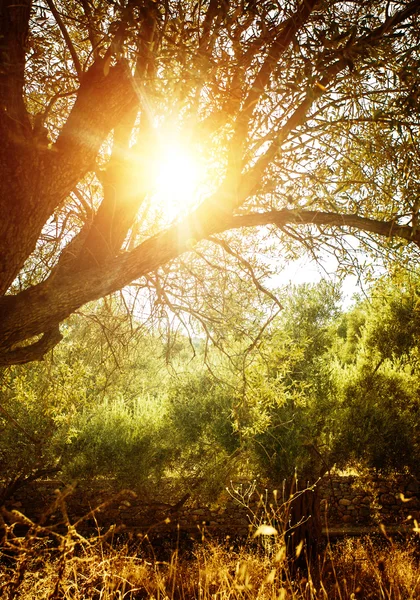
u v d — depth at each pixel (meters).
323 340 11.89
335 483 14.21
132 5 2.69
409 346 14.52
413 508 13.73
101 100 3.13
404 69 3.09
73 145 3.07
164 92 3.09
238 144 3.34
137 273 3.27
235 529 12.74
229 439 11.50
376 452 12.32
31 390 7.65
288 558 2.76
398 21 3.25
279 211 3.47
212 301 5.31
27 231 2.99
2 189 2.86
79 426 12.79
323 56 2.94
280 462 10.80
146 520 13.03
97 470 12.69
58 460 12.80
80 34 4.82
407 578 3.02
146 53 3.01
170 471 13.95
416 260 4.05
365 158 4.18
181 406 12.08
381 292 4.64
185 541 12.66
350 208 4.23
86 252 3.59
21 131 2.94
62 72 4.19
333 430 11.87
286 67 3.13
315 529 10.49
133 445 12.95
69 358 7.38
